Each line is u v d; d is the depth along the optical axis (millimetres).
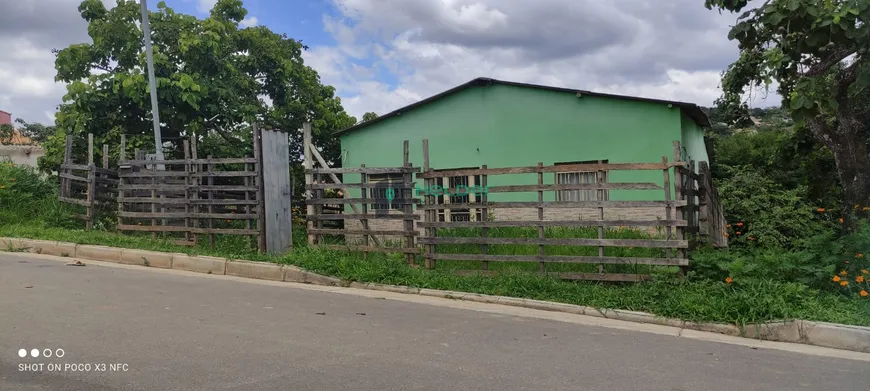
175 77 13695
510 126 13805
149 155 11859
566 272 8234
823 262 7641
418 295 7980
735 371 4883
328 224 12625
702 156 17906
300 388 4004
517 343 5527
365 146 15039
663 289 7336
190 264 9305
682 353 5430
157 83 13250
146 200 10852
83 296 6617
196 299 6836
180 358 4543
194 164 10516
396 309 6902
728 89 10797
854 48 8023
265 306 6641
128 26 14219
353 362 4652
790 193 16031
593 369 4770
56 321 5445
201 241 10375
